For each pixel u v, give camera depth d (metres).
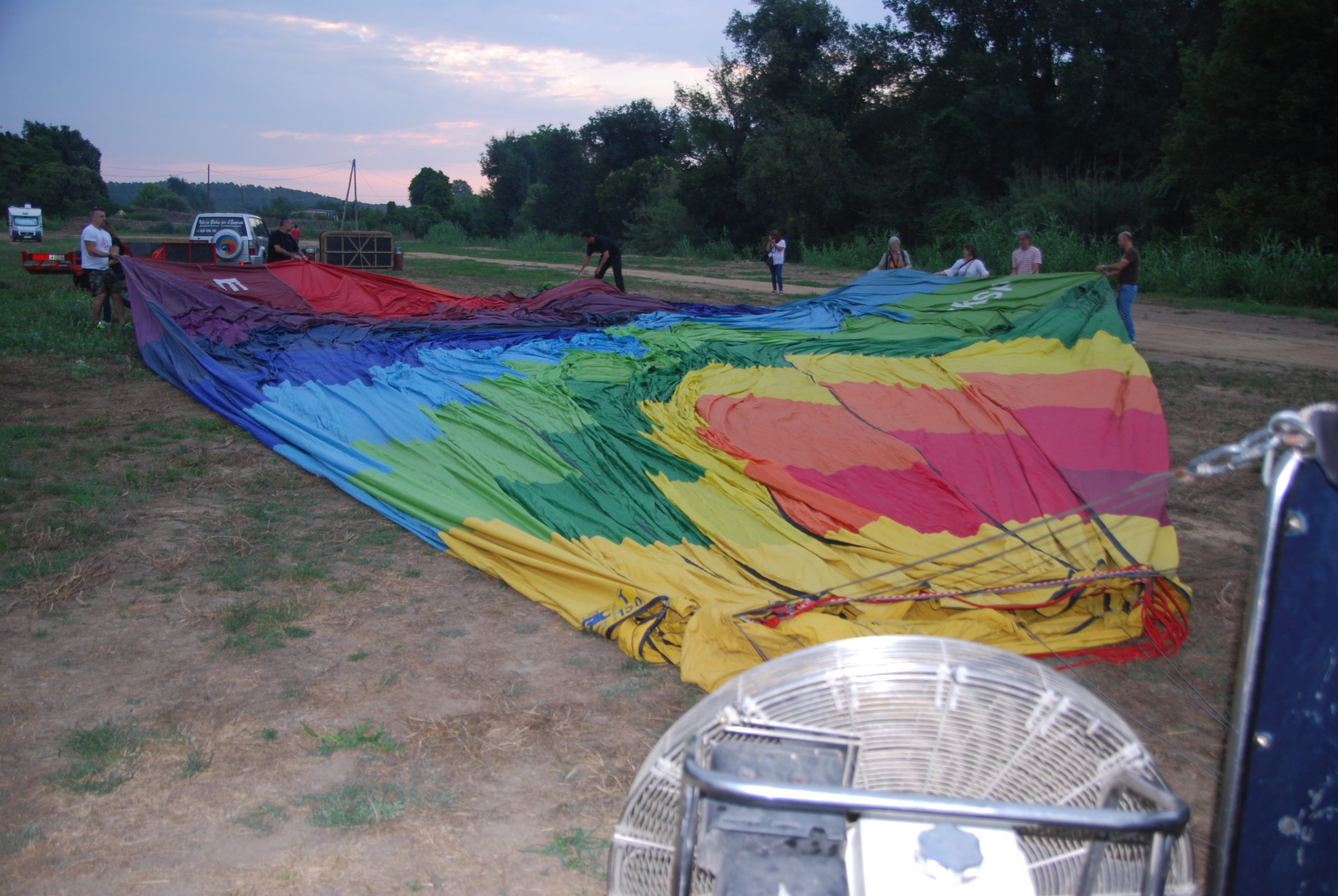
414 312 14.43
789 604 4.82
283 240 18.39
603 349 10.98
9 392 9.63
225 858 3.29
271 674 4.54
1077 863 2.15
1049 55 39.03
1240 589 5.73
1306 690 1.92
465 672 4.63
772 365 10.07
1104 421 7.50
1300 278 22.27
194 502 6.86
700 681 4.46
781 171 42.47
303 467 7.60
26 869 3.20
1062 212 31.64
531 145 90.56
